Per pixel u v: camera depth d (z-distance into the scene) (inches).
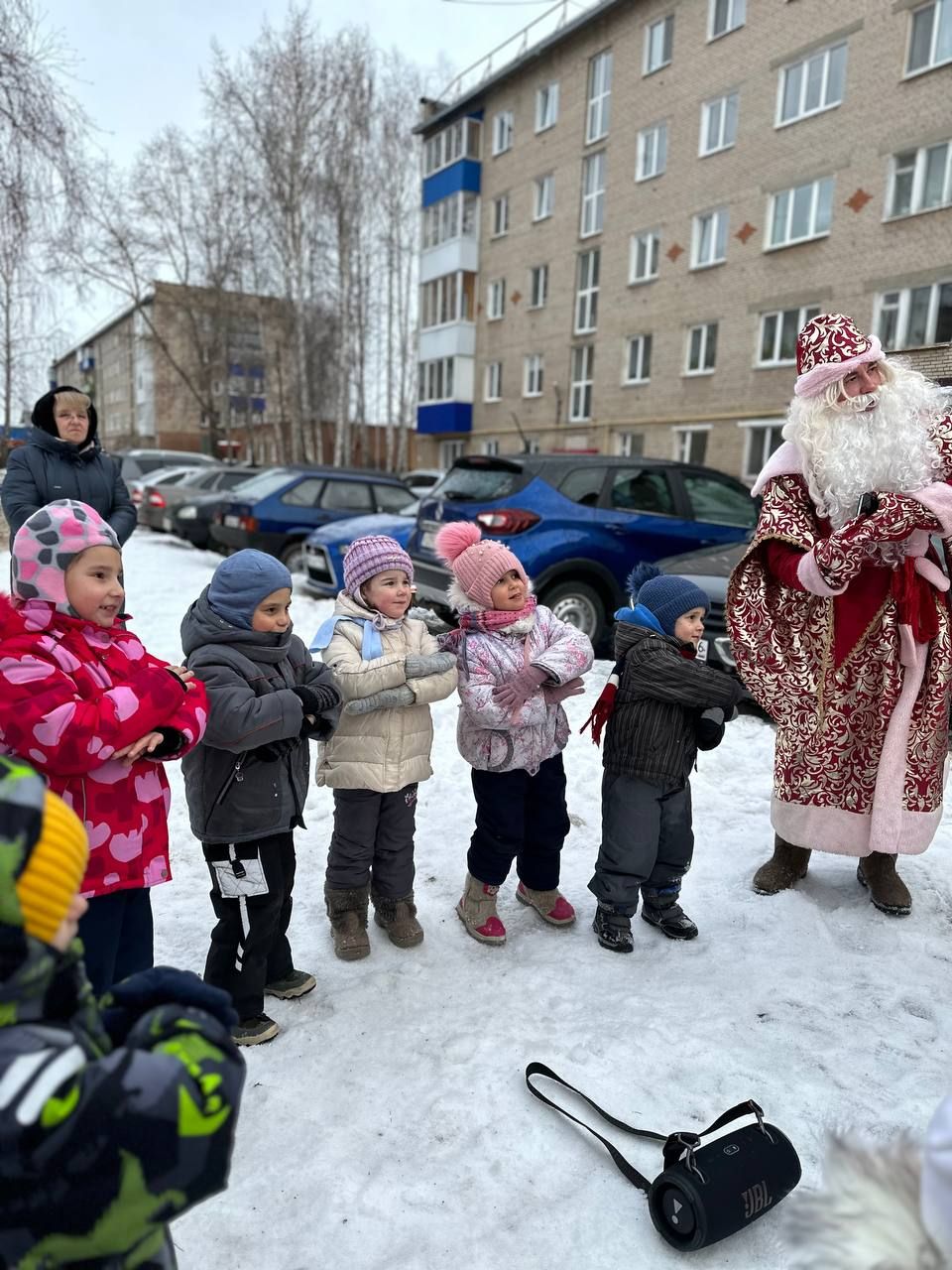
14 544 72.8
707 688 105.2
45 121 379.9
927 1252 37.7
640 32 822.5
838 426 114.0
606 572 275.7
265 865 92.0
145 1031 42.4
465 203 1079.6
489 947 114.5
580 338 935.0
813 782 118.6
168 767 181.0
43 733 65.8
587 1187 75.3
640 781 110.0
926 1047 93.3
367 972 107.7
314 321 1099.3
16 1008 40.1
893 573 114.0
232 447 1354.6
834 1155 42.4
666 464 293.7
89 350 2888.8
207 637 91.0
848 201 649.0
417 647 111.8
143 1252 43.6
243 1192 74.4
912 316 622.8
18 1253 38.8
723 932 117.3
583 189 916.6
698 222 780.6
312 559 355.6
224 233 1141.7
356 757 107.7
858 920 119.1
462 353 1109.7
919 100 597.9
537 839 117.7
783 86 695.7
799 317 701.3
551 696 110.6
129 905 79.1
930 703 114.0
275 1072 89.3
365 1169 77.0
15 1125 37.3
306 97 1024.2
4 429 792.3
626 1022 97.0
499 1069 89.4
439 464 1211.9
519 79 991.0
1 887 38.4
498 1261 68.1
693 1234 66.9
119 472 174.7
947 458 112.3
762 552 121.0
